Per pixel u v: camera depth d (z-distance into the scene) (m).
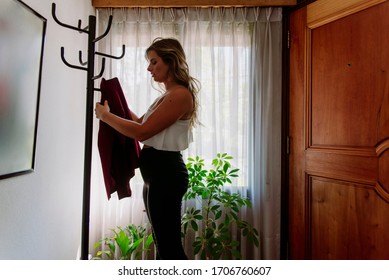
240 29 1.89
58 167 1.37
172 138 1.12
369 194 1.40
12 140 0.93
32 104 1.05
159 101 1.14
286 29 1.86
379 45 1.34
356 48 1.44
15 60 0.92
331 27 1.57
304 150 1.74
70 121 1.51
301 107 1.77
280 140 1.90
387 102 1.32
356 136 1.45
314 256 1.68
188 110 1.13
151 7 1.87
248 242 1.91
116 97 1.16
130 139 1.24
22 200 1.05
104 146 1.14
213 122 1.86
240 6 1.85
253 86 1.89
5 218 0.95
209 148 1.88
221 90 1.87
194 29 1.88
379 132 1.35
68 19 1.44
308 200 1.72
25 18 0.98
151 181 1.12
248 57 1.89
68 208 1.51
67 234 1.51
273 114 1.90
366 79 1.40
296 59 1.80
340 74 1.52
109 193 1.13
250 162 1.90
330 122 1.58
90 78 1.02
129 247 1.58
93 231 1.85
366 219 1.41
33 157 1.08
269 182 1.88
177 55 1.14
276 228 1.91
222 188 1.86
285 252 1.88
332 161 1.57
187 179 1.19
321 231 1.64
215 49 1.89
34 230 1.15
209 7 1.87
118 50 1.88
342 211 1.52
